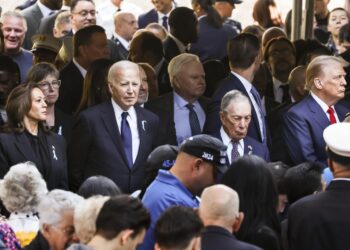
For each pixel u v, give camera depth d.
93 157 22.17
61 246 15.38
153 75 26.05
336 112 23.22
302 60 29.70
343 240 16.11
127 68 22.16
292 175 18.36
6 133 21.05
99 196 15.14
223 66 28.17
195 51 32.91
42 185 17.80
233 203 15.30
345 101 23.98
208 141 17.03
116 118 22.31
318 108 22.97
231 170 16.64
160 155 19.08
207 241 15.13
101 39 25.86
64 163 21.50
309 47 29.91
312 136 22.84
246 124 22.17
